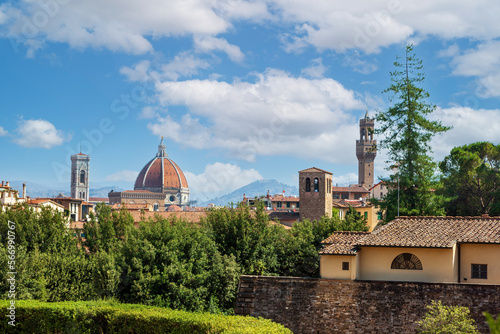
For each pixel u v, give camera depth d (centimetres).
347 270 4138
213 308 5322
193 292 5228
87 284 5362
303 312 3875
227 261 5697
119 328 3653
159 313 3606
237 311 4044
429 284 3588
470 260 4041
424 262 4047
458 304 3478
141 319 3588
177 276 5269
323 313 3819
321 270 4206
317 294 3878
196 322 3381
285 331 3136
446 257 3975
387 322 3628
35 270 5128
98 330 3788
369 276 4209
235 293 5684
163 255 5303
